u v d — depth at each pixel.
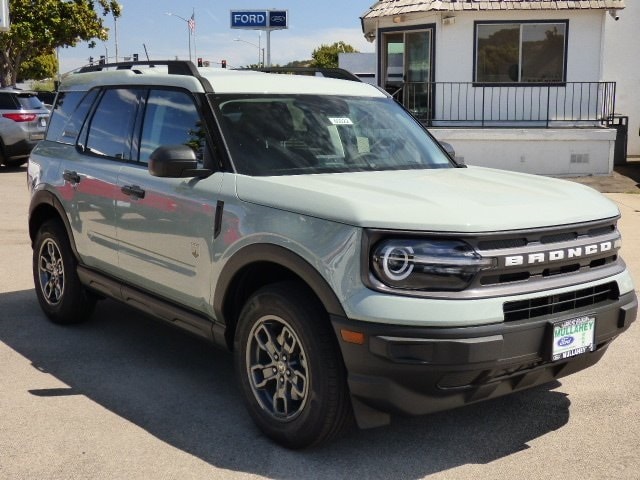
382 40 17.89
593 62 16.70
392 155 4.66
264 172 4.11
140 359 5.14
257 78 4.70
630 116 19.39
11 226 10.27
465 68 16.92
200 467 3.60
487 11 16.48
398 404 3.33
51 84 55.00
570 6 16.12
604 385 4.68
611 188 14.58
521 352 3.37
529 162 16.27
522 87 16.89
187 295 4.32
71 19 30.95
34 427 4.03
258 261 3.78
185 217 4.24
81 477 3.49
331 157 4.39
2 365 4.99
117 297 5.11
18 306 6.43
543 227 3.50
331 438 3.64
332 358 3.48
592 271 3.72
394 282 3.29
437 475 3.53
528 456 3.73
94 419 4.14
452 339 3.21
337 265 3.39
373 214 3.36
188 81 4.55
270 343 3.79
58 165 5.61
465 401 3.44
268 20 21.38
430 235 3.29
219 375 4.86
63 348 5.35
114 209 4.89
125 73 5.23
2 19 14.49
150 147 4.75
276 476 3.52
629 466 3.62
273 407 3.83
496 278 3.37
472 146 16.31
